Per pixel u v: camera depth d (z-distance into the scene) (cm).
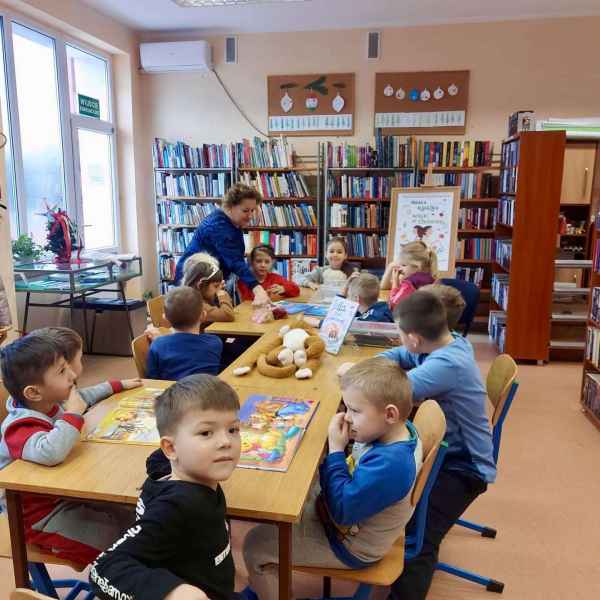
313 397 175
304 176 589
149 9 513
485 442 175
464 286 385
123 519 146
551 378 429
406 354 202
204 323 280
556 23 529
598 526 232
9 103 439
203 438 102
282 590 122
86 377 416
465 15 530
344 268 413
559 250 479
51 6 454
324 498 135
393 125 567
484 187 546
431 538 161
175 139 609
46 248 436
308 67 573
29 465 130
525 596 189
